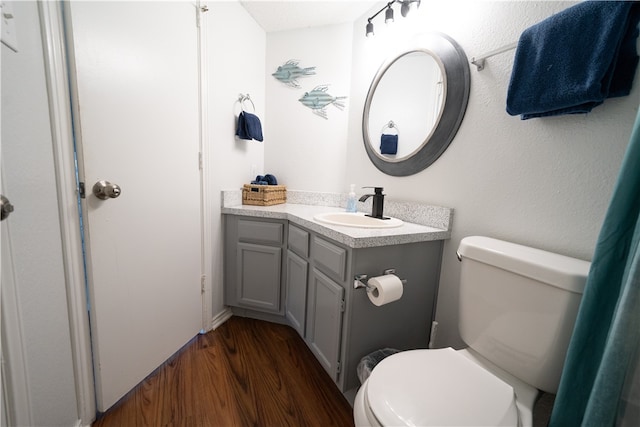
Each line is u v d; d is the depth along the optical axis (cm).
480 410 64
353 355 111
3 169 68
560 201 89
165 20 120
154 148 119
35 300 79
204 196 153
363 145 178
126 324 112
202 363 138
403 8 137
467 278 94
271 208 177
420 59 138
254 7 174
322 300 123
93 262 96
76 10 84
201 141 149
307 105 200
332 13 177
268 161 213
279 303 169
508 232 103
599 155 79
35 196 77
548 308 73
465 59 117
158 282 127
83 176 91
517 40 99
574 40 76
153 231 122
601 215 80
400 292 101
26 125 74
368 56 173
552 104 82
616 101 76
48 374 84
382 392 69
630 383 56
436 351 87
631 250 57
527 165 97
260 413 110
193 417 107
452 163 124
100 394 103
